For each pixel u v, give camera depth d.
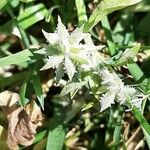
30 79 0.11
